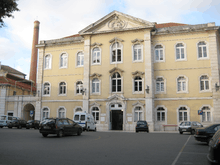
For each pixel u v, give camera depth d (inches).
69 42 1489.9
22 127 1406.3
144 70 1294.3
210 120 1186.6
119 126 1320.1
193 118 1209.4
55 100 1471.5
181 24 1487.5
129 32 1348.4
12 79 2028.8
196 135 583.2
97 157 374.9
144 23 1305.4
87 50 1411.2
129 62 1326.3
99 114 1334.9
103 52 1384.1
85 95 1374.3
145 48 1300.4
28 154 396.5
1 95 1652.3
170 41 1298.0
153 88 1282.0
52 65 1519.4
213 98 1186.6
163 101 1264.8
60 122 761.0
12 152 415.8
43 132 740.0
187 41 1272.1
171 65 1279.5
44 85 1525.6
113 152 428.8
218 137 307.0
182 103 1235.2
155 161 350.9
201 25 1254.3
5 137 697.0
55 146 505.4
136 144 561.9
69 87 1457.9
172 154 418.3
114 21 1376.7
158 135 881.5
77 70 1456.7
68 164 320.5
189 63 1253.7
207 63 1227.2
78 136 788.0
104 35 1395.2
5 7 503.5
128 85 1309.1
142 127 1098.7
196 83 1228.5
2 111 1628.9
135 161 347.6
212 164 295.3
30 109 1715.1
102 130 1302.9
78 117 1119.6
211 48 1223.5
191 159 372.2
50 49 1544.0
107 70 1360.7
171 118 1239.5
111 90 1337.4
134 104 1278.3
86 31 1417.3
